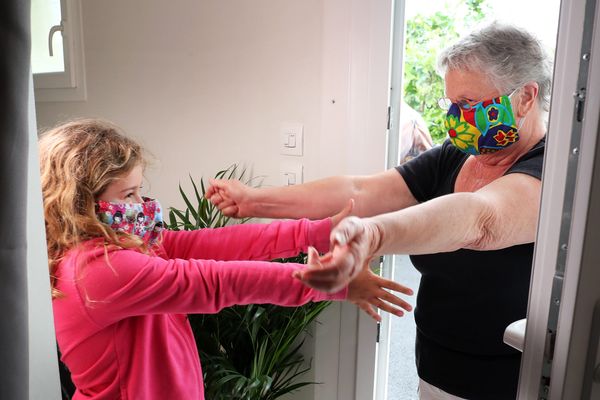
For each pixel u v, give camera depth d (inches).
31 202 27.2
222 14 64.4
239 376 53.0
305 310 54.9
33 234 27.6
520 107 38.6
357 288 35.0
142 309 34.4
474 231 31.2
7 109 23.3
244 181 66.7
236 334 58.7
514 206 33.5
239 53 63.9
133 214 36.8
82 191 35.7
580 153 19.6
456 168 46.4
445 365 47.1
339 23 54.8
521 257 41.0
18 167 23.8
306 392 65.0
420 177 48.5
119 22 74.4
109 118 79.0
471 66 37.9
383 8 52.6
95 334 36.4
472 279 43.4
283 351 58.1
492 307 43.2
